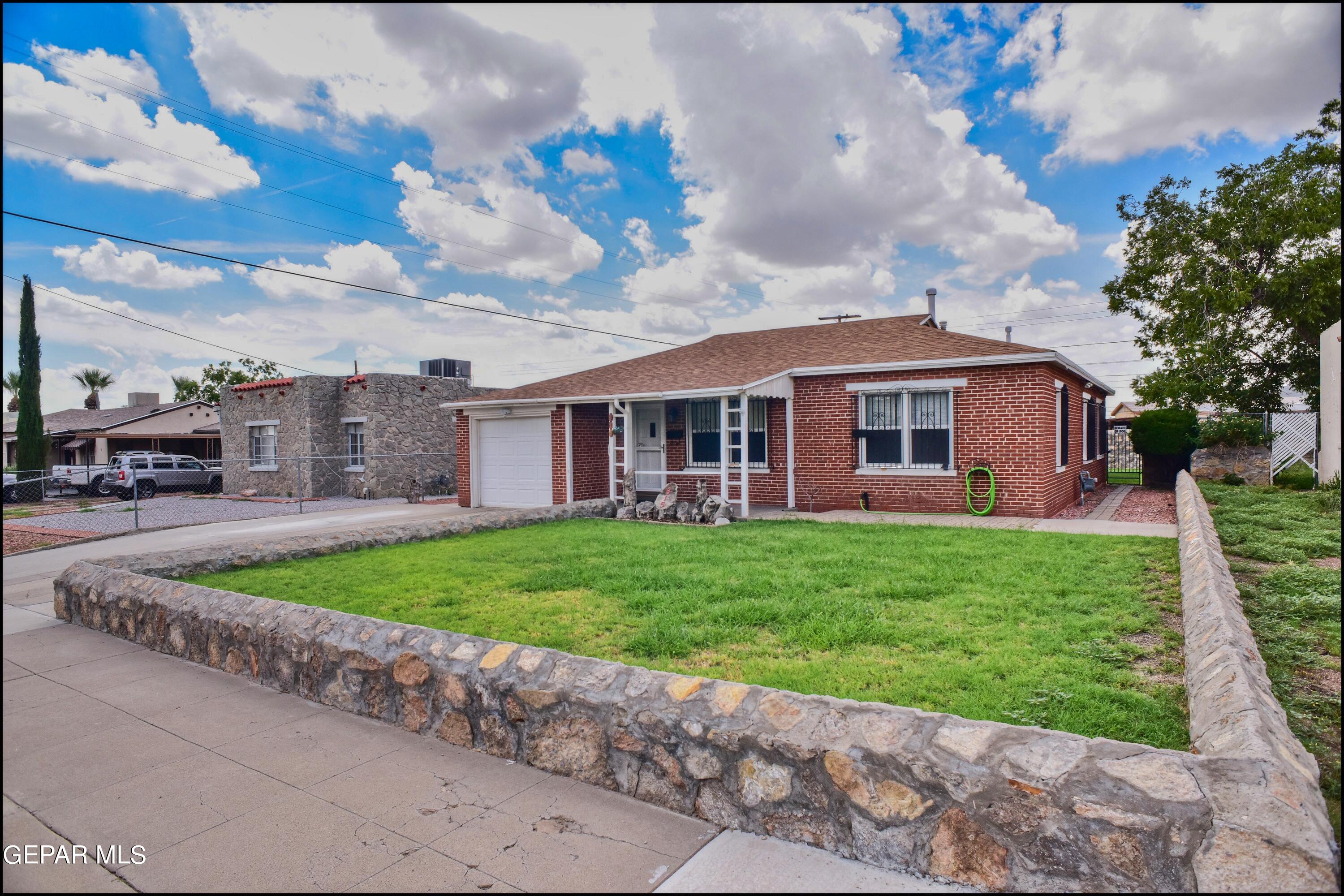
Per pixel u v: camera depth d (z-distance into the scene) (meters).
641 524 13.06
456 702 4.45
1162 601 6.45
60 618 8.03
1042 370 12.44
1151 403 25.00
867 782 3.08
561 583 7.89
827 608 6.44
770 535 10.95
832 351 15.58
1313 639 5.13
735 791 3.41
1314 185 20.36
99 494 26.23
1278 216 20.55
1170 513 13.24
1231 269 21.75
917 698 4.39
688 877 3.02
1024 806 2.77
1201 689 3.83
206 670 6.05
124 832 3.48
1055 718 4.04
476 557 9.80
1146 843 2.55
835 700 3.47
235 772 4.10
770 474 15.18
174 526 14.84
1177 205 23.23
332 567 9.38
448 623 6.46
